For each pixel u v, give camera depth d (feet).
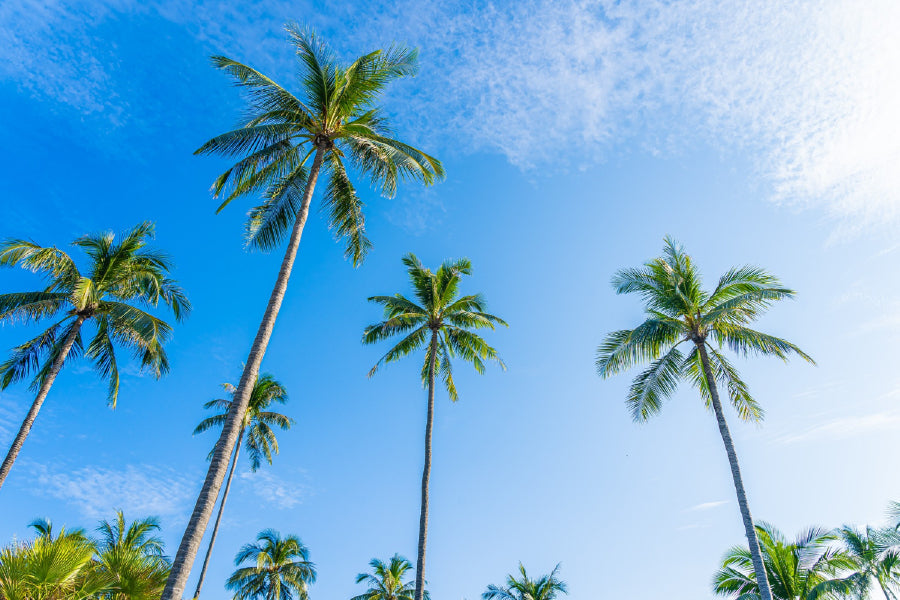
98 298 67.31
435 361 83.56
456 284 85.66
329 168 55.21
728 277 68.23
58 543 35.88
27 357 66.59
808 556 75.15
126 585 40.52
